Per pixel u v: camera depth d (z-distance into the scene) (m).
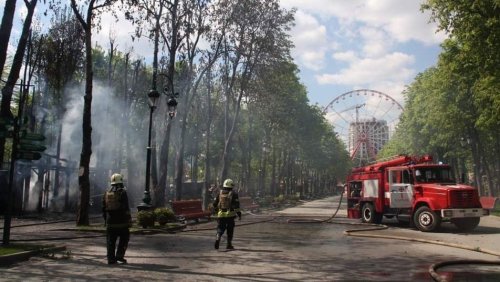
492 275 9.30
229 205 12.95
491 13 23.77
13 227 17.75
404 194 20.83
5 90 16.25
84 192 18.19
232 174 67.75
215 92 43.56
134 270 9.48
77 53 31.08
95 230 16.28
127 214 10.31
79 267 9.72
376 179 23.00
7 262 9.97
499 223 23.58
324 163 86.06
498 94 25.48
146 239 15.31
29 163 24.59
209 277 8.82
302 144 60.22
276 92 40.19
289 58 35.84
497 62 24.58
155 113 31.08
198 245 13.82
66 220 21.25
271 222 24.47
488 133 42.38
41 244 12.52
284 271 9.55
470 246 13.67
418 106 47.00
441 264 10.22
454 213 18.42
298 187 84.56
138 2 22.94
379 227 20.52
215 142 51.28
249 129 48.66
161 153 24.52
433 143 46.00
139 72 41.69
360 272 9.53
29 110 29.89
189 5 26.06
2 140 16.59
